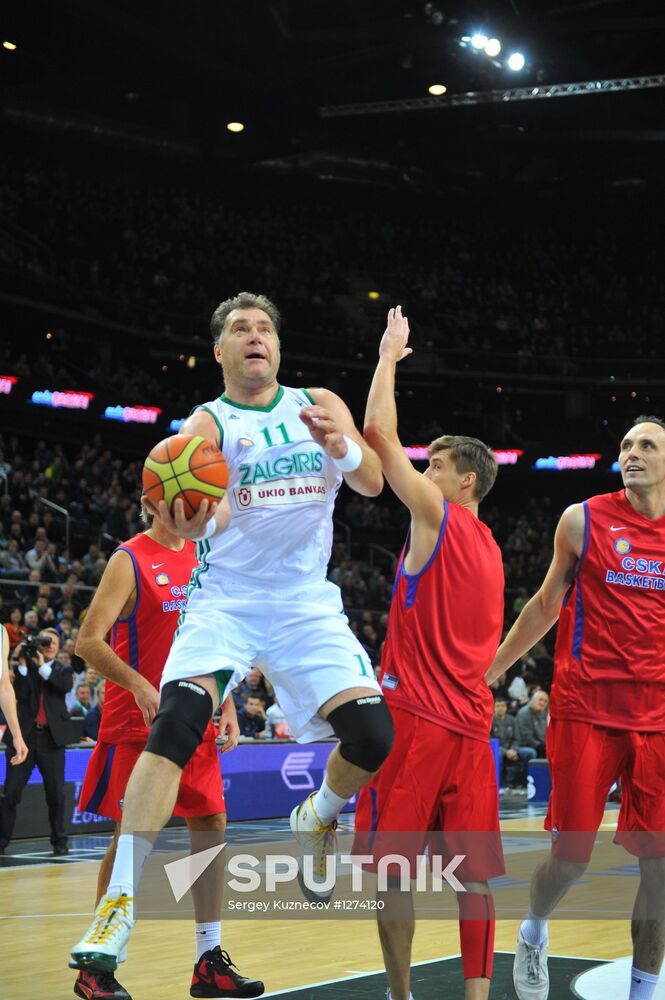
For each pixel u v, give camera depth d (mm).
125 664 3842
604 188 32438
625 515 3801
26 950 4688
